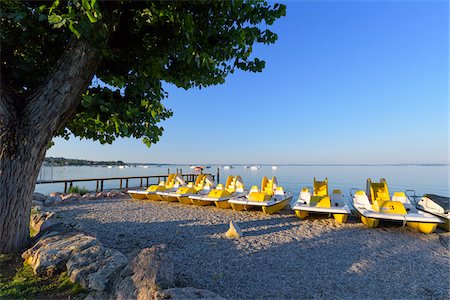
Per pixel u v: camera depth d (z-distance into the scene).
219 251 5.67
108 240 6.46
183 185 13.83
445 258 5.45
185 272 4.53
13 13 3.19
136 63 4.18
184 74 4.32
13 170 3.88
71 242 4.24
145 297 2.88
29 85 4.45
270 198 10.22
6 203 3.90
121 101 4.14
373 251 5.79
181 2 3.53
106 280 3.33
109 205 11.78
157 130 4.09
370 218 7.52
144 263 3.27
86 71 3.87
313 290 4.00
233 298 3.72
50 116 3.86
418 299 3.81
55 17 2.48
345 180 32.09
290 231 7.38
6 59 4.00
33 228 6.46
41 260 3.65
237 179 12.16
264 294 3.85
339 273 4.62
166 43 3.96
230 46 4.03
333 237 6.81
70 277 3.46
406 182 27.83
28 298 3.06
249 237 6.77
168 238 6.65
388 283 4.29
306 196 9.80
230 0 3.53
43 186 25.36
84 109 4.39
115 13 3.67
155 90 4.41
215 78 4.73
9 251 4.00
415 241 6.60
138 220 8.74
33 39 4.12
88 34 2.87
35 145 3.91
